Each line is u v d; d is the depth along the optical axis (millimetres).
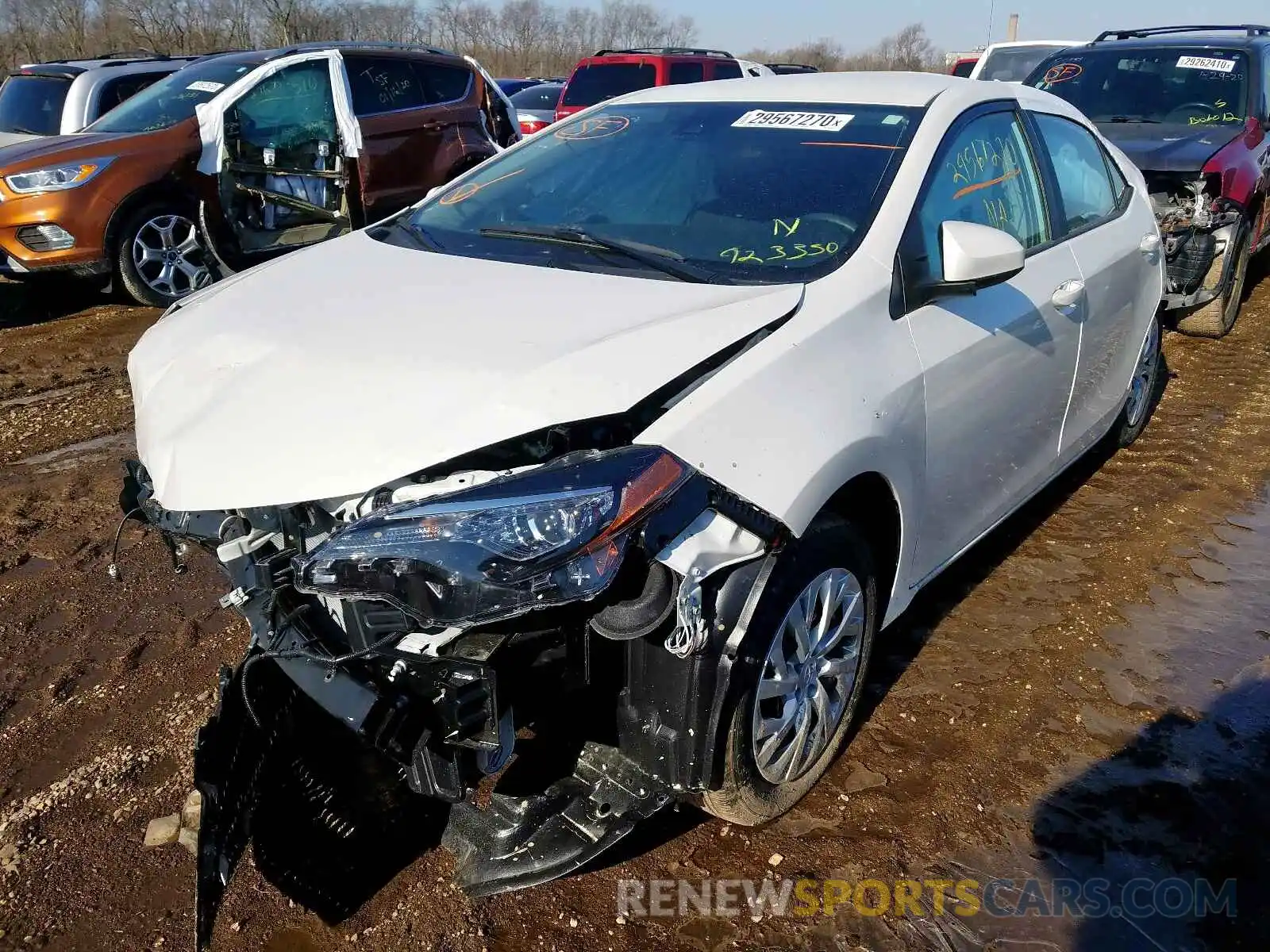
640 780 2221
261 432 2148
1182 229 6000
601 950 2223
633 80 12773
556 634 2041
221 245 7305
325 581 1950
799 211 2814
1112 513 4312
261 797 2182
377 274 2766
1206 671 3227
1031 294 3252
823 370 2359
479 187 3461
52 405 5609
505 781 2365
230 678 2154
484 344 2244
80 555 3852
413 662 1948
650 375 2111
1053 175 3654
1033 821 2600
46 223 7000
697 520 2053
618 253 2797
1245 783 2740
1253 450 4973
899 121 3055
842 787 2703
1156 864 2477
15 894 2326
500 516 1879
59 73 9727
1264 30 7746
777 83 3477
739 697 2197
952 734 2914
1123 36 8398
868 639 2713
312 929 2266
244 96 7293
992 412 3064
